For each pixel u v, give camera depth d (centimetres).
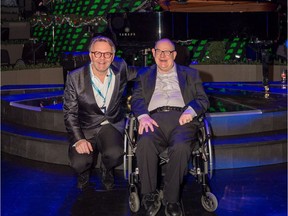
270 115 538
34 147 524
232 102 606
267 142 493
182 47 673
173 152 337
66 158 506
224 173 470
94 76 384
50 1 1595
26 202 396
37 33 1574
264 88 755
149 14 728
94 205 387
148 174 343
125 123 400
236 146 482
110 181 420
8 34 1576
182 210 374
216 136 516
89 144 376
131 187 366
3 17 1703
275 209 376
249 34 773
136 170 365
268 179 451
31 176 469
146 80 379
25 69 1097
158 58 371
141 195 390
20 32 1588
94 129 394
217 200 395
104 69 373
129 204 371
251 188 426
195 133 358
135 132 377
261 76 1126
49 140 513
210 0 843
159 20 729
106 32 762
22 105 607
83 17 1377
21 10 1798
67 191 423
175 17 739
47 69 1128
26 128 577
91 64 387
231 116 518
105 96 387
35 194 416
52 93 740
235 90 747
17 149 544
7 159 530
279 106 565
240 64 1137
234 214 366
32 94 725
